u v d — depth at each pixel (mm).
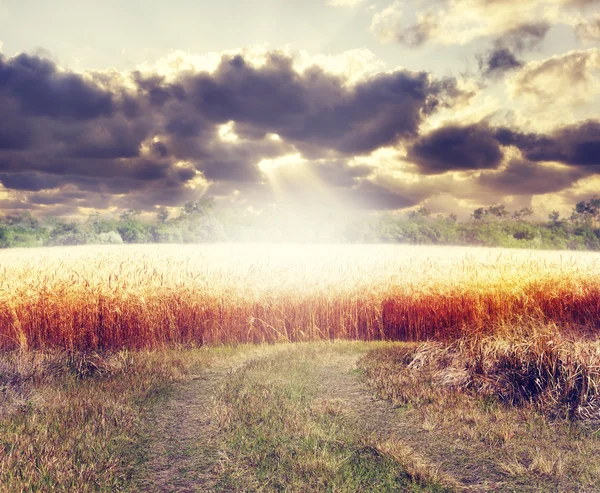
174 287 8977
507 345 5617
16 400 4852
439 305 9164
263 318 9047
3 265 10805
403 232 62188
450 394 5113
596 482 3273
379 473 3387
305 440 3938
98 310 8242
